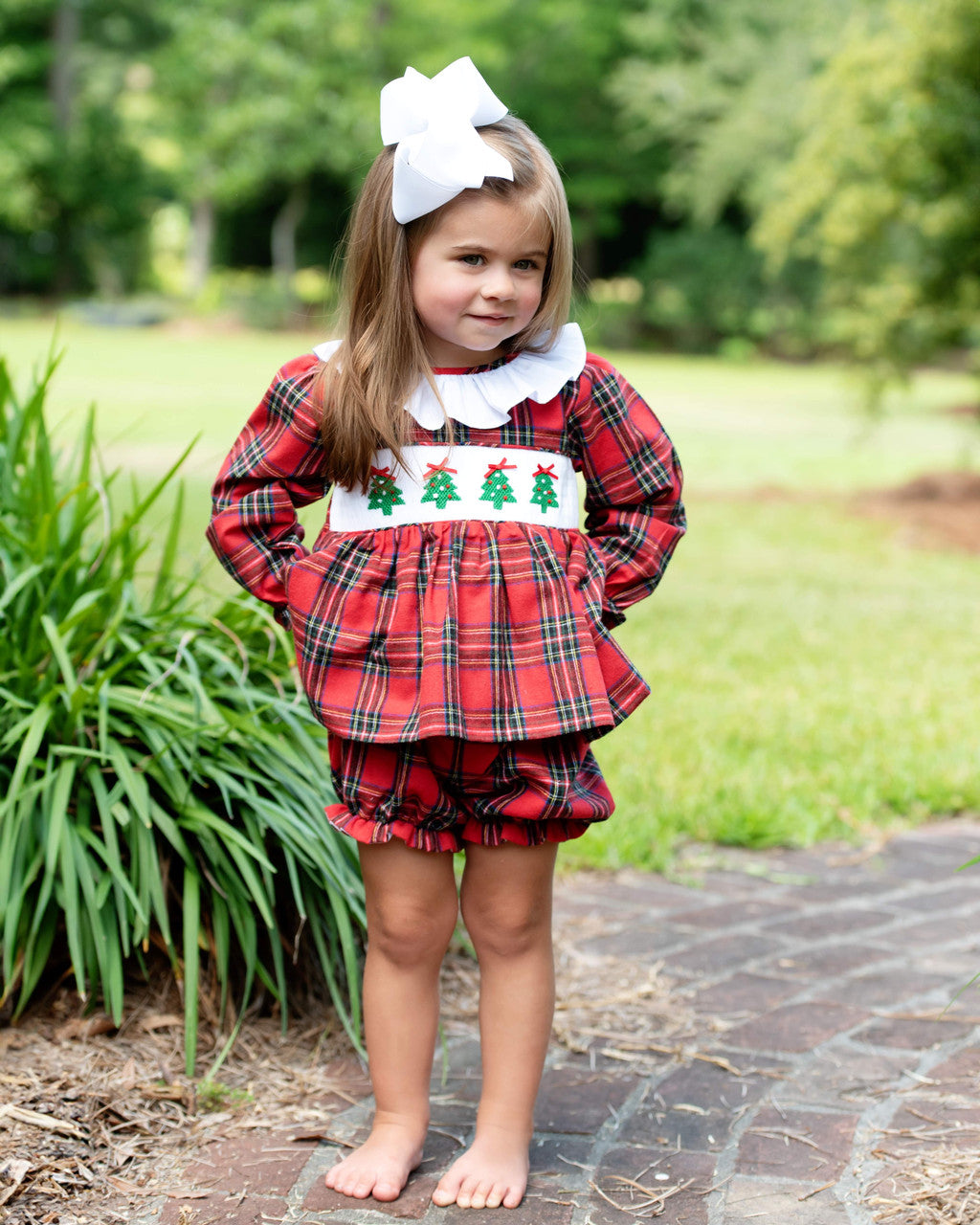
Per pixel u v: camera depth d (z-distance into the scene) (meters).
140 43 34.31
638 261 34.62
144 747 2.54
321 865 2.38
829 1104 2.20
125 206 29.70
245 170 29.06
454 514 1.91
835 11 25.70
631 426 2.03
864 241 10.33
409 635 1.87
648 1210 1.89
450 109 1.88
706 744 4.26
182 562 4.25
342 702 1.89
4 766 2.47
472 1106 2.22
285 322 29.44
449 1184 1.92
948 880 3.34
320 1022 2.48
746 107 27.75
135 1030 2.35
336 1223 1.86
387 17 31.12
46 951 2.32
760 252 31.22
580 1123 2.15
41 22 29.89
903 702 4.84
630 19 31.67
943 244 9.70
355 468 1.93
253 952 2.34
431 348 1.99
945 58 8.95
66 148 28.72
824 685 5.07
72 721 2.45
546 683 1.85
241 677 2.59
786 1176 1.98
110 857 2.28
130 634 2.72
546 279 1.97
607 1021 2.52
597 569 1.98
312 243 35.44
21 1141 1.99
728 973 2.75
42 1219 1.83
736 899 3.19
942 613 6.56
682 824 3.64
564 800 1.88
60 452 3.02
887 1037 2.44
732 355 32.38
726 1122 2.15
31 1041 2.28
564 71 32.53
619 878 3.33
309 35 28.36
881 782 3.97
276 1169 2.00
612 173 33.75
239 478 2.00
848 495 10.88
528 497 1.93
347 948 2.38
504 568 1.88
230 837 2.32
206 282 31.55
